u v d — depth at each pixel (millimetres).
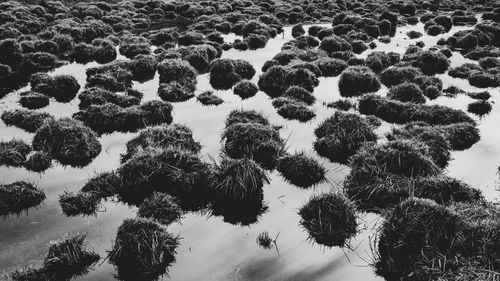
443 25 25203
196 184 7492
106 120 10258
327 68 15570
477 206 6492
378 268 5754
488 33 20953
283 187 7879
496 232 5617
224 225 6723
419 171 7652
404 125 10273
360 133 9414
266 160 8734
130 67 14734
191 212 7027
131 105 11680
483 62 16922
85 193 7105
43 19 22422
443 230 5707
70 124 9320
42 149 8781
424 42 21812
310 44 20266
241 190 7180
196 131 10250
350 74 13617
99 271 5543
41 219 6629
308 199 7492
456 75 15555
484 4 34625
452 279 5145
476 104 11734
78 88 12805
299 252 6090
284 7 32312
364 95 12227
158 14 27938
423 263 5473
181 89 12930
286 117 11219
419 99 12359
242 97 12867
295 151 8586
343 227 6426
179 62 14375
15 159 8367
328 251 6125
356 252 6090
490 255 5375
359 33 22234
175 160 7809
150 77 14438
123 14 26203
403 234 5805
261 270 5691
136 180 7441
